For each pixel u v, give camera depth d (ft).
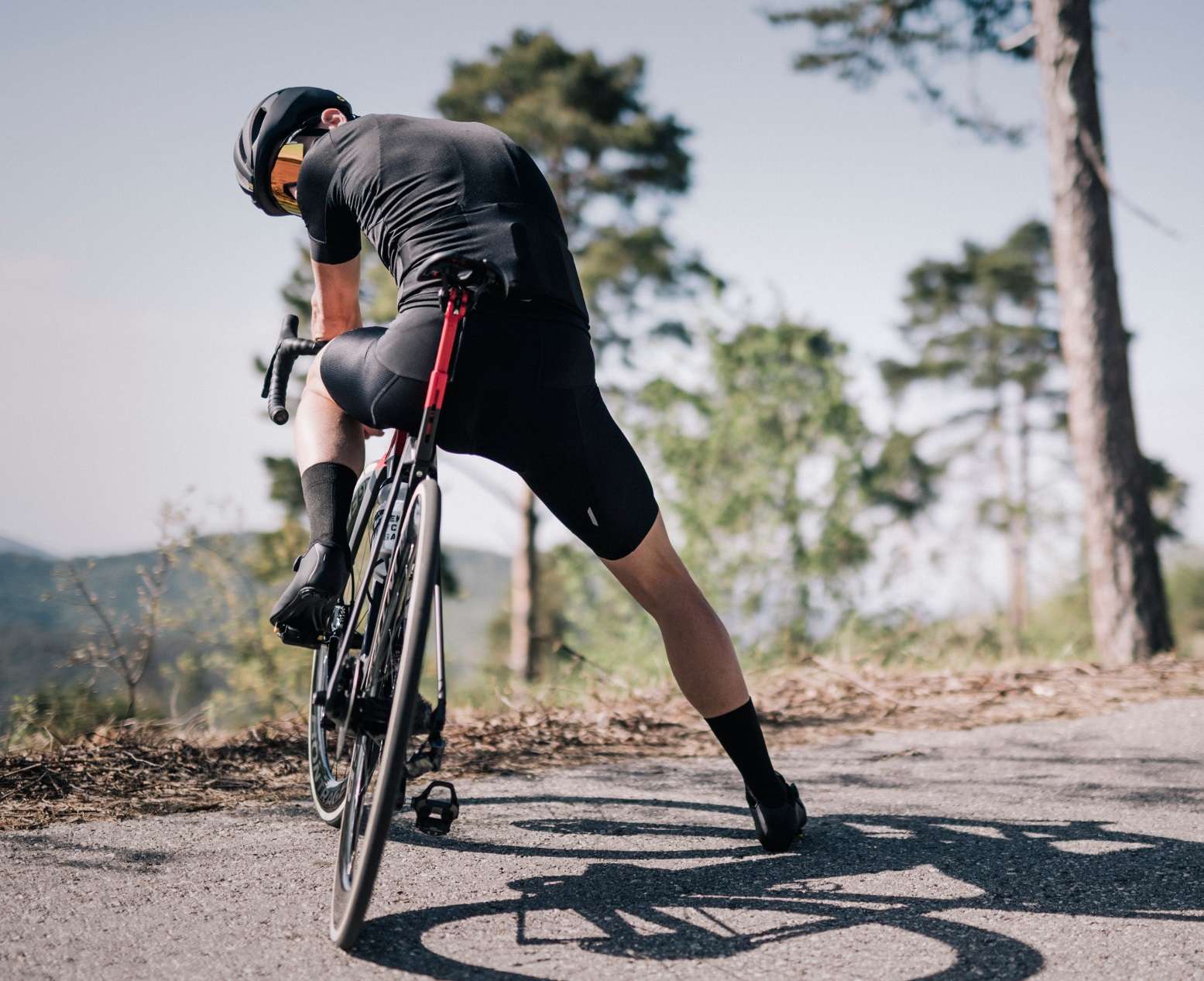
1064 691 17.21
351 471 7.43
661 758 12.21
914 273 139.95
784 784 8.29
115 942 6.20
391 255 6.88
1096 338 26.45
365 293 62.69
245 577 23.03
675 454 42.70
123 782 10.16
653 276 71.36
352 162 7.04
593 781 10.84
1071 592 63.52
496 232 6.54
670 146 73.20
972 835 8.73
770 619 40.16
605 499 6.91
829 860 8.02
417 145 6.93
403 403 6.57
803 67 34.24
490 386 6.37
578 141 72.64
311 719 9.16
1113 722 14.39
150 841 8.33
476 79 74.54
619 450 6.97
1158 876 7.61
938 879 7.56
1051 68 27.09
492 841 8.51
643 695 16.49
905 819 9.29
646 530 7.25
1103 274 26.55
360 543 7.88
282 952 6.07
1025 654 23.67
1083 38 26.76
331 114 8.02
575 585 46.16
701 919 6.73
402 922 6.61
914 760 12.03
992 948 6.25
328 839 8.50
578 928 6.56
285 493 69.92
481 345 6.31
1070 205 26.84
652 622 41.60
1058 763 11.78
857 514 41.60
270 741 11.87
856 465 42.16
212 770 10.81
